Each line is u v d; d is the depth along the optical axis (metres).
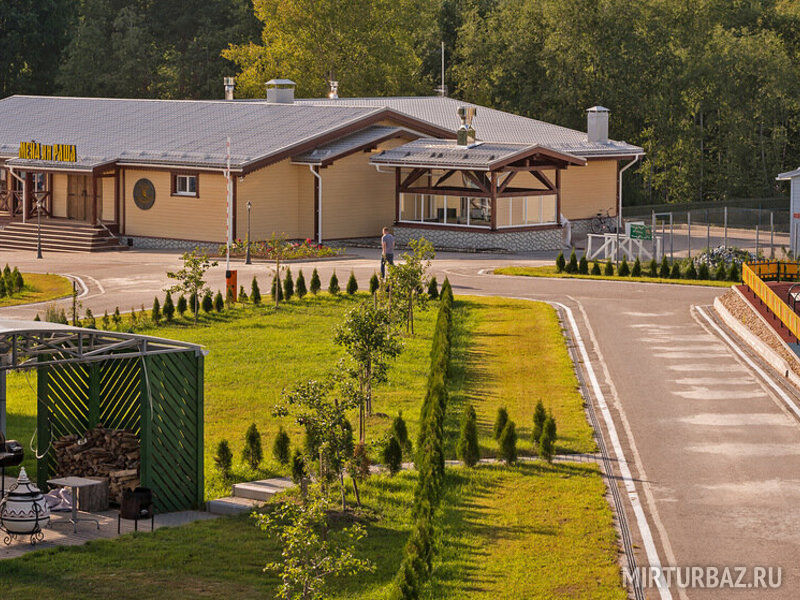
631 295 41.56
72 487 19.05
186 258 37.53
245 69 98.12
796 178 55.78
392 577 17.27
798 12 99.50
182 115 64.75
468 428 22.14
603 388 28.19
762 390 27.95
